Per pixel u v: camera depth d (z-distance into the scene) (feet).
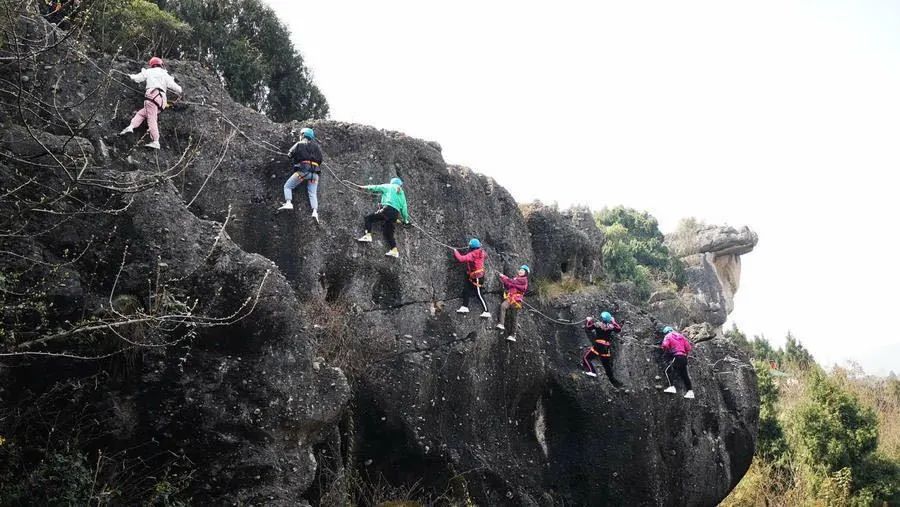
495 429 44.01
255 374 28.76
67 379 26.02
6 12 27.86
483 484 41.42
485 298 45.01
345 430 37.19
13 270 25.25
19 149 27.37
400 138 44.16
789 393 109.91
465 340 42.83
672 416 51.75
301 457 29.43
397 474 39.34
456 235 45.27
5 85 30.42
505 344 45.37
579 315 50.52
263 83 66.59
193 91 38.60
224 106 39.47
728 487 55.77
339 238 39.55
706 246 138.92
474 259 43.42
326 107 71.51
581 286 53.11
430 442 39.50
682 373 51.24
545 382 47.60
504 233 48.91
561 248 53.62
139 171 30.19
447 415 41.34
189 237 29.40
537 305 49.65
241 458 27.94
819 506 77.25
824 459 81.92
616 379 49.39
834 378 88.17
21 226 25.73
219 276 29.22
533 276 50.88
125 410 26.81
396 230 41.93
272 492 28.14
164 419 27.27
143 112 35.14
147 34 50.08
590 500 46.91
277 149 39.78
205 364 28.22
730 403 57.41
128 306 27.14
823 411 83.51
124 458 26.68
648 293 119.24
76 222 27.27
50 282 25.79
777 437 86.79
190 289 28.60
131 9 49.70
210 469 27.63
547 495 45.14
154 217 28.89
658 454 49.75
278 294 29.86
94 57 35.96
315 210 38.22
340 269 39.37
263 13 67.92
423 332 41.37
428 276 42.73
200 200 36.99
